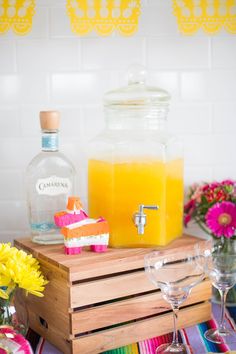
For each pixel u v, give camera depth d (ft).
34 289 4.09
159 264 4.31
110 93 4.82
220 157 5.72
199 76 5.57
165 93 4.82
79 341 4.11
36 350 4.29
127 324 4.38
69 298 4.05
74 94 5.49
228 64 5.58
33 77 5.45
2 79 5.43
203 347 4.32
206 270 4.47
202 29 5.51
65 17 5.39
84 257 4.30
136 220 4.49
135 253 4.43
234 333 4.57
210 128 5.66
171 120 5.61
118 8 5.41
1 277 4.06
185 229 5.76
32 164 4.71
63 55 5.43
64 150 5.55
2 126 5.49
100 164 4.60
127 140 4.52
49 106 5.49
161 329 4.54
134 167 4.51
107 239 4.46
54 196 4.69
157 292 4.51
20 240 4.83
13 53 5.40
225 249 4.94
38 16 5.37
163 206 4.58
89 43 5.44
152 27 5.46
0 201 5.58
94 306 4.31
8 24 5.37
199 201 5.26
